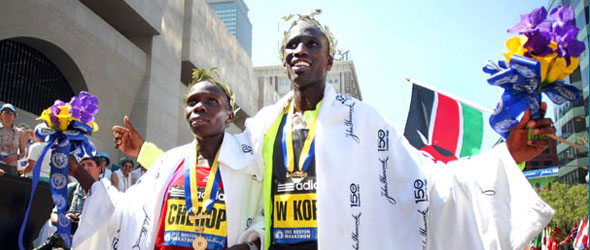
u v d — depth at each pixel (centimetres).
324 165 265
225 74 3006
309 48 290
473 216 253
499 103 229
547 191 3453
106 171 738
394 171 271
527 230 232
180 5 2458
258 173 308
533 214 231
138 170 884
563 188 3431
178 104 2331
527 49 226
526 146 233
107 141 1755
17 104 1452
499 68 236
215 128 309
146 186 317
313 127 286
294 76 288
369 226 259
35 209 488
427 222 258
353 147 273
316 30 295
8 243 439
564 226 3269
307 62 287
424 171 270
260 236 280
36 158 589
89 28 1670
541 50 224
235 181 304
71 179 554
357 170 269
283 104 311
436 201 265
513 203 238
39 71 1549
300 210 268
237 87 3238
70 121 327
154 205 303
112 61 1811
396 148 275
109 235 324
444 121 435
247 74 3500
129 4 1850
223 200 297
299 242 262
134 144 365
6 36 1311
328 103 287
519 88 222
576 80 2777
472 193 253
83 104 336
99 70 1722
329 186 260
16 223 452
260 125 312
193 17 2542
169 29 2284
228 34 3120
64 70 1616
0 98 1384
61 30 1523
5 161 657
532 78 216
